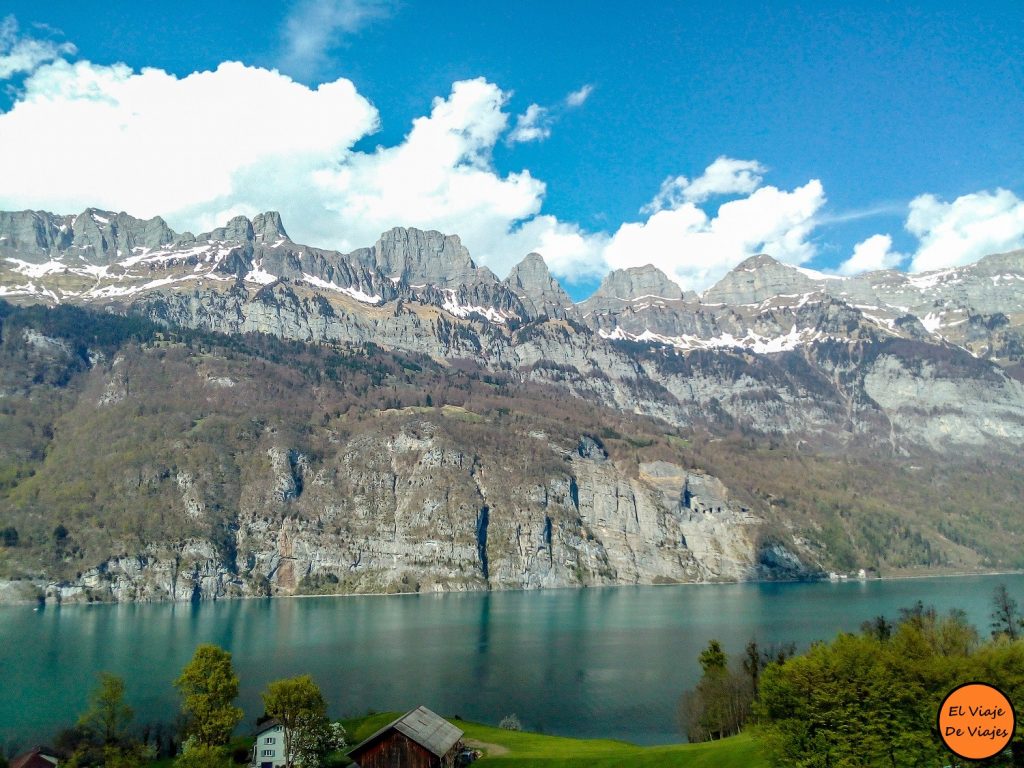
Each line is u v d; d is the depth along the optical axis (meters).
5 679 180.38
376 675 186.75
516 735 128.75
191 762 102.25
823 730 76.88
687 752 101.31
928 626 120.50
